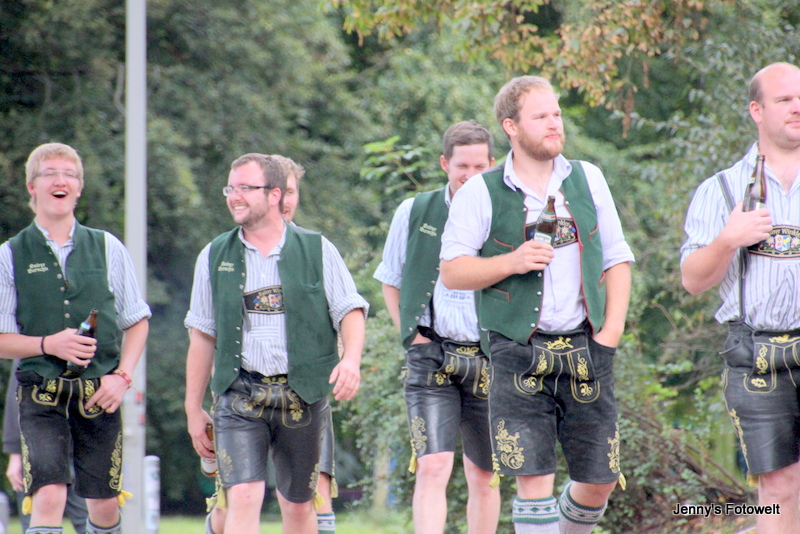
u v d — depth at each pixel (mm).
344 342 19641
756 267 17078
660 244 39469
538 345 16656
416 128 72750
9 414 23172
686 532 31406
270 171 19391
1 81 68438
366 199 72938
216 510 21828
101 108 68875
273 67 71938
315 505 20250
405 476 33625
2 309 19875
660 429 33156
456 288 17000
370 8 45625
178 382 72438
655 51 41094
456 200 17281
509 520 31375
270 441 19609
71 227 20516
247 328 19172
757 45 38312
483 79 74875
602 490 17625
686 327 36969
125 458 27578
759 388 17141
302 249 19625
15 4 67375
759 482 17547
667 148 43625
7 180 66312
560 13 61750
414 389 21250
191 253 71250
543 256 16078
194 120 68875
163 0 68938
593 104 41969
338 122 73875
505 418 16906
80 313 20156
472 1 41562
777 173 17156
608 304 17203
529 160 16953
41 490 19609
